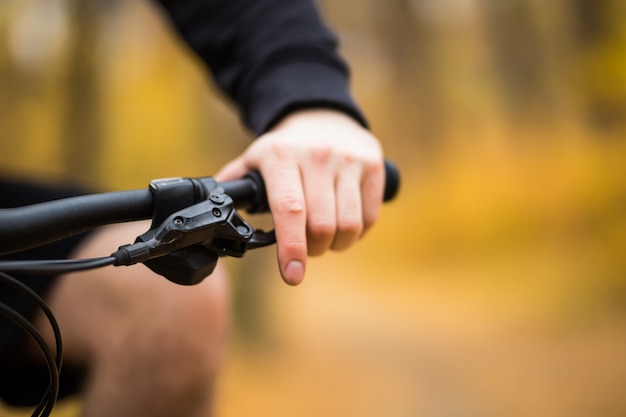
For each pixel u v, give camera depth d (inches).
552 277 322.3
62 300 40.9
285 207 34.0
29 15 248.1
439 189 681.6
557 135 461.1
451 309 371.9
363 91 777.6
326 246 35.5
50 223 26.2
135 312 39.5
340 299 467.8
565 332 254.5
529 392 199.6
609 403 179.9
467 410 195.9
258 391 230.2
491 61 524.1
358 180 37.2
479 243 516.1
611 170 315.3
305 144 37.0
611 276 288.8
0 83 245.8
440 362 256.5
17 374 42.3
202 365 39.8
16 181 46.7
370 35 711.7
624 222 307.6
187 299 39.6
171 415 39.4
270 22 46.2
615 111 303.4
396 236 685.9
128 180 282.0
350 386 234.2
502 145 590.9
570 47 318.3
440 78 687.7
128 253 26.8
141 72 311.9
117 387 39.0
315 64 44.7
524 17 458.0
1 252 25.5
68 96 244.8
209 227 29.0
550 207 433.1
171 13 50.8
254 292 262.8
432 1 673.6
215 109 286.7
